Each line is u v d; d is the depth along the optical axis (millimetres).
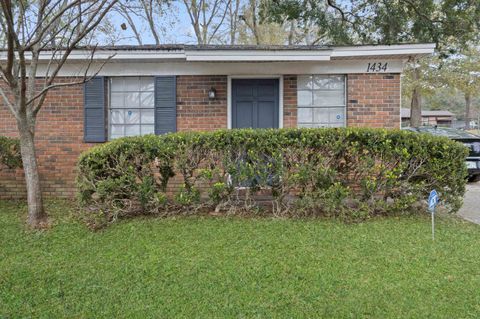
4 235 4668
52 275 3490
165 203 5305
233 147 5301
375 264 3652
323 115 7055
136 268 3617
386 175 5238
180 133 5504
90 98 7047
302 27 16328
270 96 7168
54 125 7074
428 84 20672
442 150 5301
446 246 4125
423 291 3115
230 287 3230
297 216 5246
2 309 2908
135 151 5223
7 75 4777
